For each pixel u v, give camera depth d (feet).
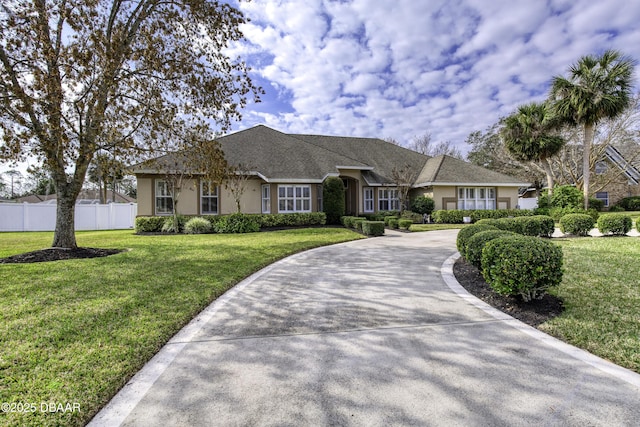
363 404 8.41
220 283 20.18
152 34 29.48
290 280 21.84
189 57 29.60
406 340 12.40
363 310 15.88
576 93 65.77
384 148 88.94
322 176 63.57
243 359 11.10
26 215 63.57
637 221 38.58
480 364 10.44
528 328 13.43
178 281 20.34
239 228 50.52
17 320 13.83
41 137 24.45
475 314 15.15
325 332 13.33
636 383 9.16
